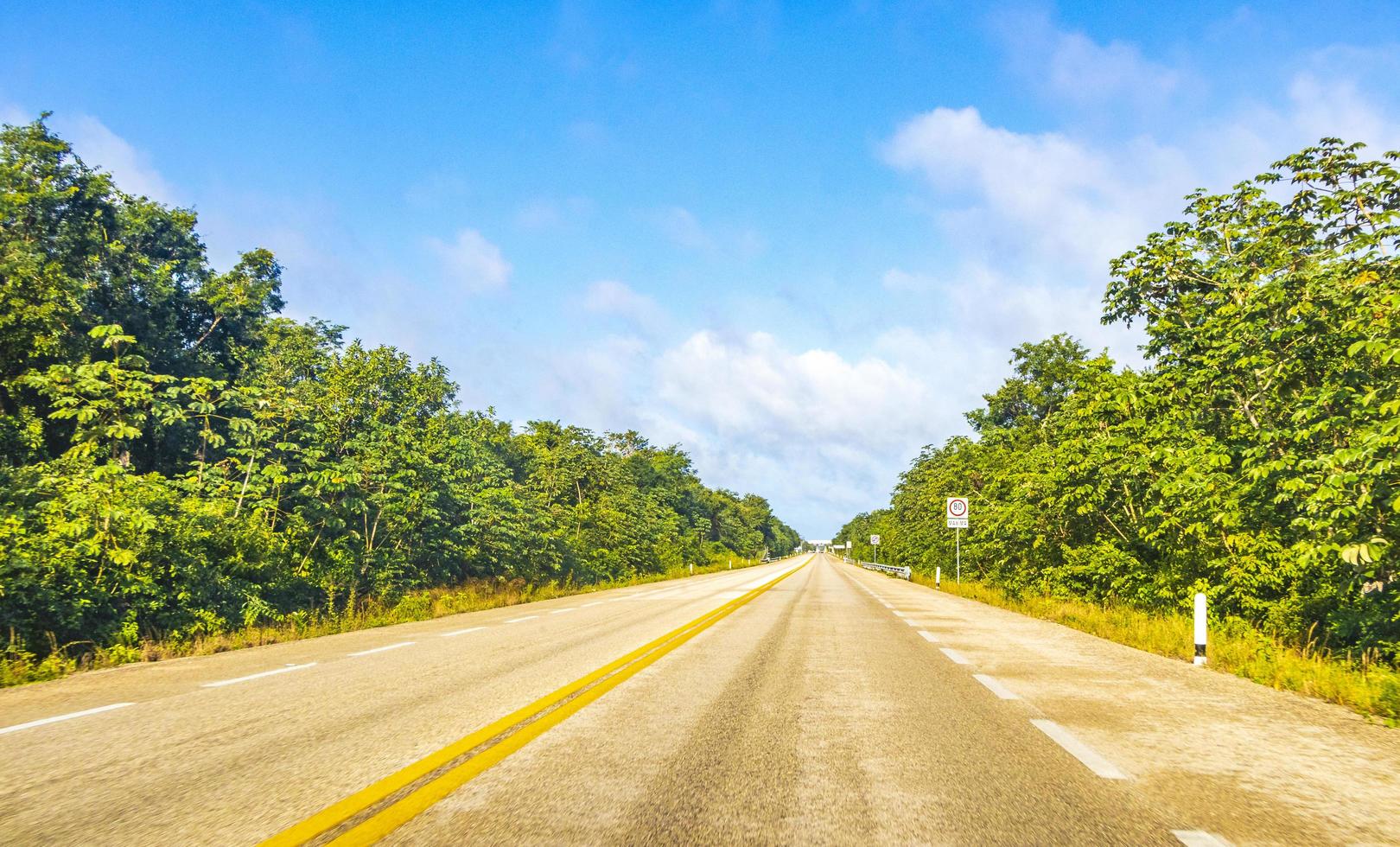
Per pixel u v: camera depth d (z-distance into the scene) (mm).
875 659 10969
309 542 20234
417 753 5793
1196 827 4266
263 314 35719
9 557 12023
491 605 24250
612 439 98312
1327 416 12141
